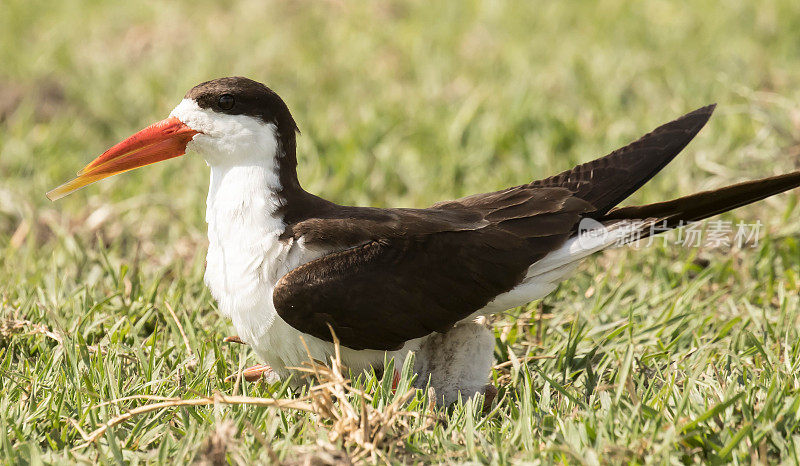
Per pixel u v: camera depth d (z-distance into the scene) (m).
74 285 11.32
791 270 11.23
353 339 8.66
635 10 22.27
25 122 16.89
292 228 8.68
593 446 7.53
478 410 8.55
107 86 18.44
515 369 9.01
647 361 9.27
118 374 8.77
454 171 14.63
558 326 10.40
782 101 14.70
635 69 18.30
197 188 14.26
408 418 8.06
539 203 9.26
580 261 9.35
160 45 21.06
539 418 8.11
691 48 19.69
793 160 13.46
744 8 21.50
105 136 17.11
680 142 9.83
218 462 7.19
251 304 8.71
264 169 8.81
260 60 19.92
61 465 7.30
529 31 21.44
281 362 9.06
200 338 9.80
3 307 10.32
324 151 15.56
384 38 21.23
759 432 7.46
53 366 9.04
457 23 22.12
